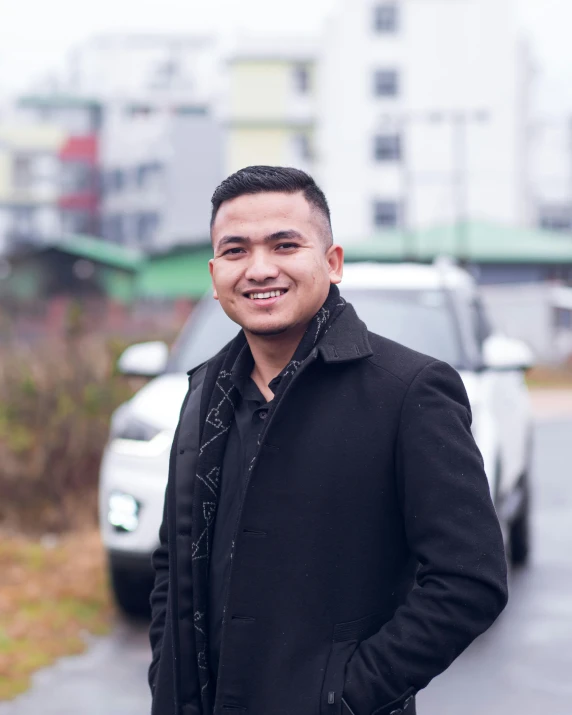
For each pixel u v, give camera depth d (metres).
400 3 52.25
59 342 9.01
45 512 8.12
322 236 2.34
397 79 52.47
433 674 2.10
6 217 66.69
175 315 40.03
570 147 54.59
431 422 2.16
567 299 39.81
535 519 9.45
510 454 6.70
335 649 2.14
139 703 4.71
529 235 41.94
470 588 2.09
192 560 2.28
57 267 42.47
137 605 5.84
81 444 8.20
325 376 2.22
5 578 6.56
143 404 5.84
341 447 2.17
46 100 67.69
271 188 2.29
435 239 40.72
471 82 51.41
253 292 2.28
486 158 51.09
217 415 2.32
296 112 56.97
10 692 4.80
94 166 65.75
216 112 66.00
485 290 40.50
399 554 2.21
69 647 5.46
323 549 2.16
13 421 8.27
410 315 6.29
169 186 59.25
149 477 5.52
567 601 6.63
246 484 2.19
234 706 2.15
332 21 53.50
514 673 5.23
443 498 2.12
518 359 6.21
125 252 43.44
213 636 2.26
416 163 52.03
